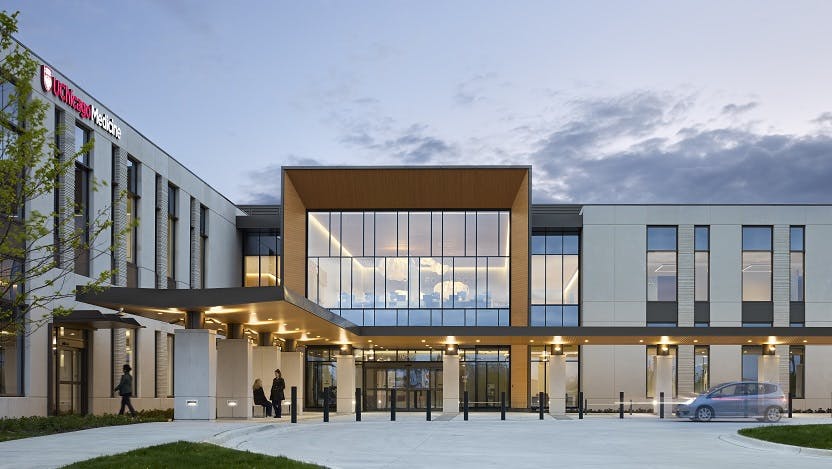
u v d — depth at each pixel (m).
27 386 27.03
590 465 16.09
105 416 26.64
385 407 47.81
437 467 15.55
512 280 48.62
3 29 18.92
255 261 52.12
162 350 38.22
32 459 14.71
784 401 33.28
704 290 49.19
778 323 48.69
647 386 48.62
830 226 49.19
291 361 41.16
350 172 46.84
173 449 16.22
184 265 41.75
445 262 49.47
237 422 27.12
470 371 47.97
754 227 49.53
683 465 16.22
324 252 49.75
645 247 49.41
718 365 48.69
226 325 33.38
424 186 47.72
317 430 26.14
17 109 20.05
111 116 33.22
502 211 49.78
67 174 29.30
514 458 17.38
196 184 43.81
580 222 49.91
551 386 41.84
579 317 49.62
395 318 49.16
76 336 30.73
